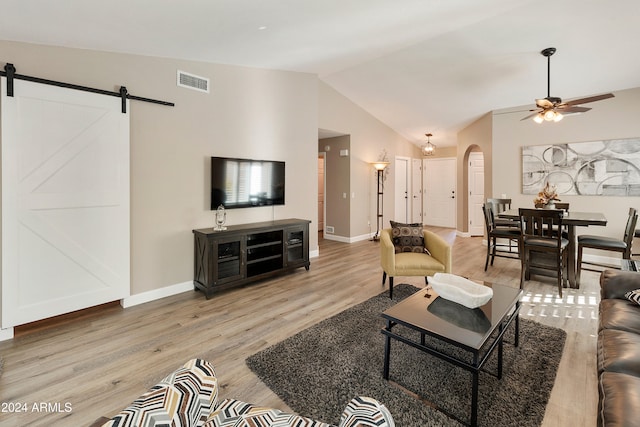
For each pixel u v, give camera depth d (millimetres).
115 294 3012
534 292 3551
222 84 3859
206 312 2994
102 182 2883
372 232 7289
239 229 3605
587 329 2619
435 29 3578
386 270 3396
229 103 3943
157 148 3285
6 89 2375
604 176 4777
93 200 2838
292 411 1673
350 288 3693
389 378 1952
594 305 3154
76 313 2953
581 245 3684
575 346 2340
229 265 3562
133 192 3119
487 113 6129
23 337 2488
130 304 3143
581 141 4965
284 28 2967
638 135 4508
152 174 3256
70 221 2721
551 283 3883
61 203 2664
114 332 2580
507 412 1654
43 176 2566
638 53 3836
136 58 3094
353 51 4070
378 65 4754
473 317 1855
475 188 7527
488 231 4578
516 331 2301
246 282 3668
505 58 4227
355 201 6770
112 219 2961
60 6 2055
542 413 1646
